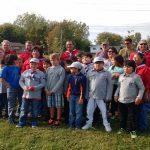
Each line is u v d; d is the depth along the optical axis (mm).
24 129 3359
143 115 3297
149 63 3789
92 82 3383
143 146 2859
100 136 3113
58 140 3016
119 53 4359
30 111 3729
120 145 2871
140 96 3123
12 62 3629
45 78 3590
